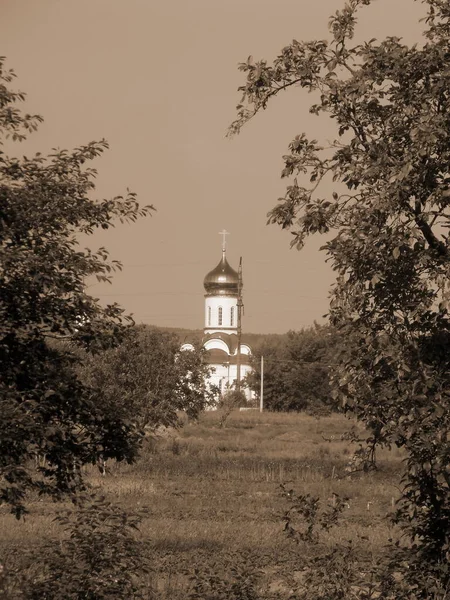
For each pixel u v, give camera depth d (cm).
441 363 3766
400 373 3628
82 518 4181
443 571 3878
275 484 11725
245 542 7062
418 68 3753
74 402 3862
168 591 4922
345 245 3722
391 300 3756
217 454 15588
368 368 3756
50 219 3897
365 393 3756
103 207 4025
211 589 4556
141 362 13200
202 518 8688
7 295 3791
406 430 3700
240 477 12488
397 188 3594
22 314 3834
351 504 9688
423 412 3616
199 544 6956
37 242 3906
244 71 4006
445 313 3722
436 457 3669
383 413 3784
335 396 3797
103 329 3959
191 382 14500
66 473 3928
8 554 5856
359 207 3750
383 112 3862
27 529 7269
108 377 12594
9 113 3950
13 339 3853
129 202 4062
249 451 16725
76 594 3812
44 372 3862
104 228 4038
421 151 3550
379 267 3706
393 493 10606
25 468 3691
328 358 3888
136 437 4028
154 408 13350
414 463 3756
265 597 4859
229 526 7969
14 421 3512
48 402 3775
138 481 11081
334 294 3819
